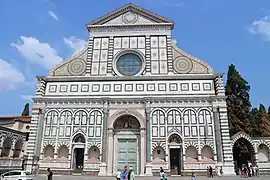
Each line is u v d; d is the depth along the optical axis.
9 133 43.81
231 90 55.44
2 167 38.16
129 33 47.72
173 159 40.75
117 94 43.41
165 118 41.56
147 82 43.84
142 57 45.81
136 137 42.22
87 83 44.66
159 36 47.09
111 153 40.81
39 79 45.16
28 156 40.81
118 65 46.31
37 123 42.56
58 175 38.59
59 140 41.75
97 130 41.81
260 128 62.66
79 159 41.69
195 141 40.19
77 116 42.88
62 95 44.22
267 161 40.88
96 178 33.75
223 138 39.72
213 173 38.22
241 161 51.31
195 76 43.44
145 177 36.19
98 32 48.38
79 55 47.09
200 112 41.50
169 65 44.97
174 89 43.03
